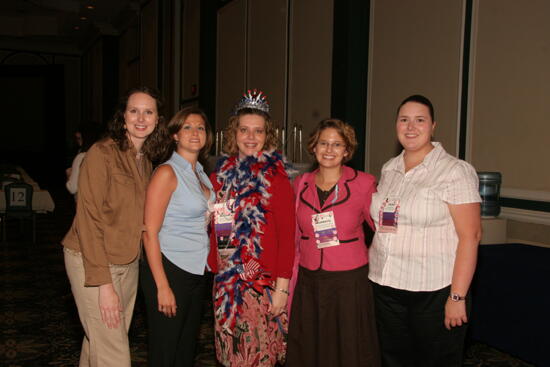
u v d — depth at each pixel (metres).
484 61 4.02
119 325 2.07
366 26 5.27
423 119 2.12
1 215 6.89
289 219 2.31
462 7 4.19
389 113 4.98
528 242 3.77
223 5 8.31
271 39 6.91
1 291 4.71
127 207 2.06
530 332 2.88
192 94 9.57
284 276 2.30
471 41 4.11
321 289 2.31
